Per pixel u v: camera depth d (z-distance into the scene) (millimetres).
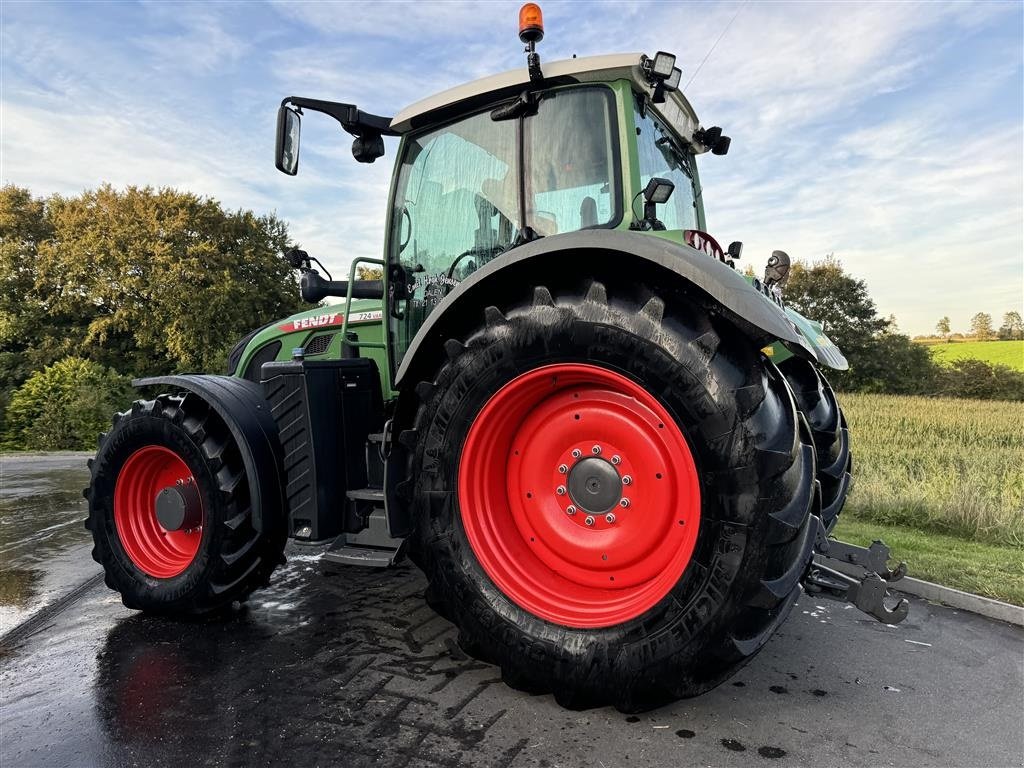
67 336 26812
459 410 2430
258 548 3061
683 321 2125
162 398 3264
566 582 2441
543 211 2832
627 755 1989
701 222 4031
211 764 1953
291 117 3119
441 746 2031
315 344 3887
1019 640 3000
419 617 3189
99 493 3348
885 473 7301
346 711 2254
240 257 28297
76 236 27828
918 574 3920
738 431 1991
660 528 2217
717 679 2074
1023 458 8102
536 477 2488
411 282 3271
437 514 2455
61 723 2207
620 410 2301
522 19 2668
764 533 1968
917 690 2469
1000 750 2041
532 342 2299
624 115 2672
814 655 2799
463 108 3033
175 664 2662
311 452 2873
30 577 4027
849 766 1946
